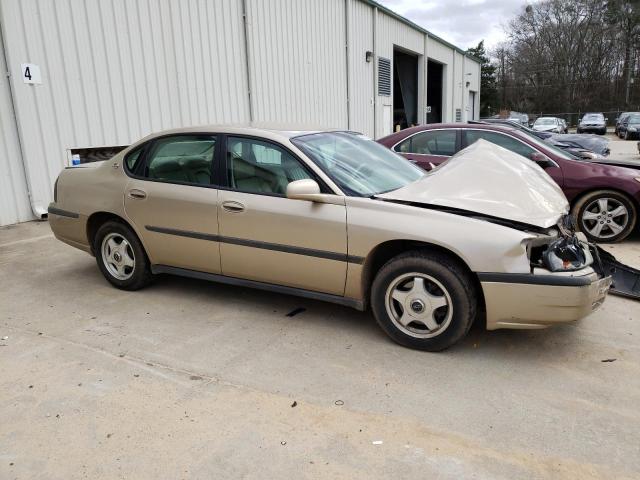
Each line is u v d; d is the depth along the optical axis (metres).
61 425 2.84
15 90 7.43
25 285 5.11
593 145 15.46
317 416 2.92
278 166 4.04
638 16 60.78
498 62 71.75
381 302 3.72
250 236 4.06
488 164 4.03
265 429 2.80
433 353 3.65
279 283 4.12
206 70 10.73
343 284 3.81
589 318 4.24
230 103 11.48
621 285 4.74
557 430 2.79
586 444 2.68
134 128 9.25
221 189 4.20
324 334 3.96
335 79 16.16
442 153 7.38
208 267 4.38
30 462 2.55
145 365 3.49
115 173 4.79
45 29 7.73
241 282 4.29
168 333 3.99
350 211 3.70
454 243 3.39
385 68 20.12
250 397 3.11
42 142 7.85
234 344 3.80
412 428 2.81
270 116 12.91
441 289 3.50
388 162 4.55
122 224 4.76
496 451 2.62
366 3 17.83
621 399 3.09
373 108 19.19
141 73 9.30
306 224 3.82
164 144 4.56
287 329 4.05
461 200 3.64
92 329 4.07
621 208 6.49
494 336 3.92
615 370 3.42
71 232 5.07
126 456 2.59
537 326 3.41
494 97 69.75
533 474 2.46
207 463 2.54
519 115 38.12
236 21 11.48
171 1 9.79
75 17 8.12
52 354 3.65
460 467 2.51
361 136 4.92
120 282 4.88
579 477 2.44
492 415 2.93
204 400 3.08
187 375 3.36
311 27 14.49
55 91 7.95
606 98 64.38
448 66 29.64
